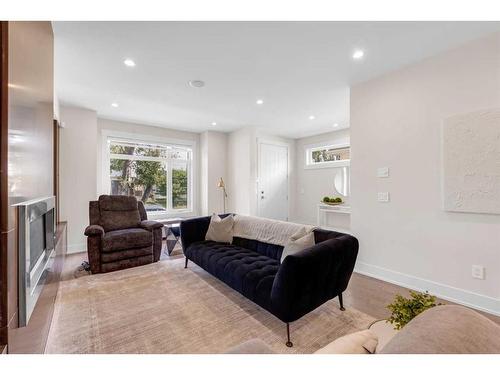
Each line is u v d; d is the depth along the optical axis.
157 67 2.57
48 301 1.77
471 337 0.65
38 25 1.50
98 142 4.49
